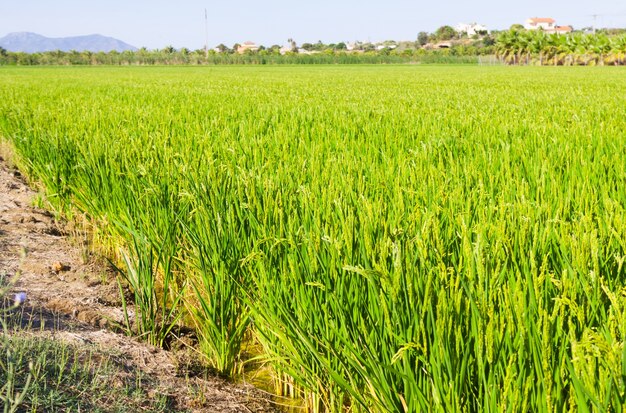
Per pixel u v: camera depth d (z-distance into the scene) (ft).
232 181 16.46
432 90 71.82
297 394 12.17
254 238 13.17
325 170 17.51
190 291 16.02
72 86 82.64
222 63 376.48
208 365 13.41
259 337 12.54
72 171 23.67
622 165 18.44
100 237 21.30
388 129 28.71
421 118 34.42
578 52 280.51
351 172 18.10
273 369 12.62
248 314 12.34
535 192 16.07
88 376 11.45
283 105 45.21
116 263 19.69
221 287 12.70
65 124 32.19
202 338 14.62
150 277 14.20
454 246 11.62
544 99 51.67
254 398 12.28
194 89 72.59
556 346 7.80
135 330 14.84
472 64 351.05
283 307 10.64
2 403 9.68
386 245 9.89
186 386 12.26
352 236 11.25
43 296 16.22
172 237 15.39
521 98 53.26
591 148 22.30
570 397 6.97
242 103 48.01
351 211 12.19
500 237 10.37
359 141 25.18
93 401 10.61
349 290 10.27
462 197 14.74
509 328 7.79
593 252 8.97
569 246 10.89
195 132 28.45
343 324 9.66
